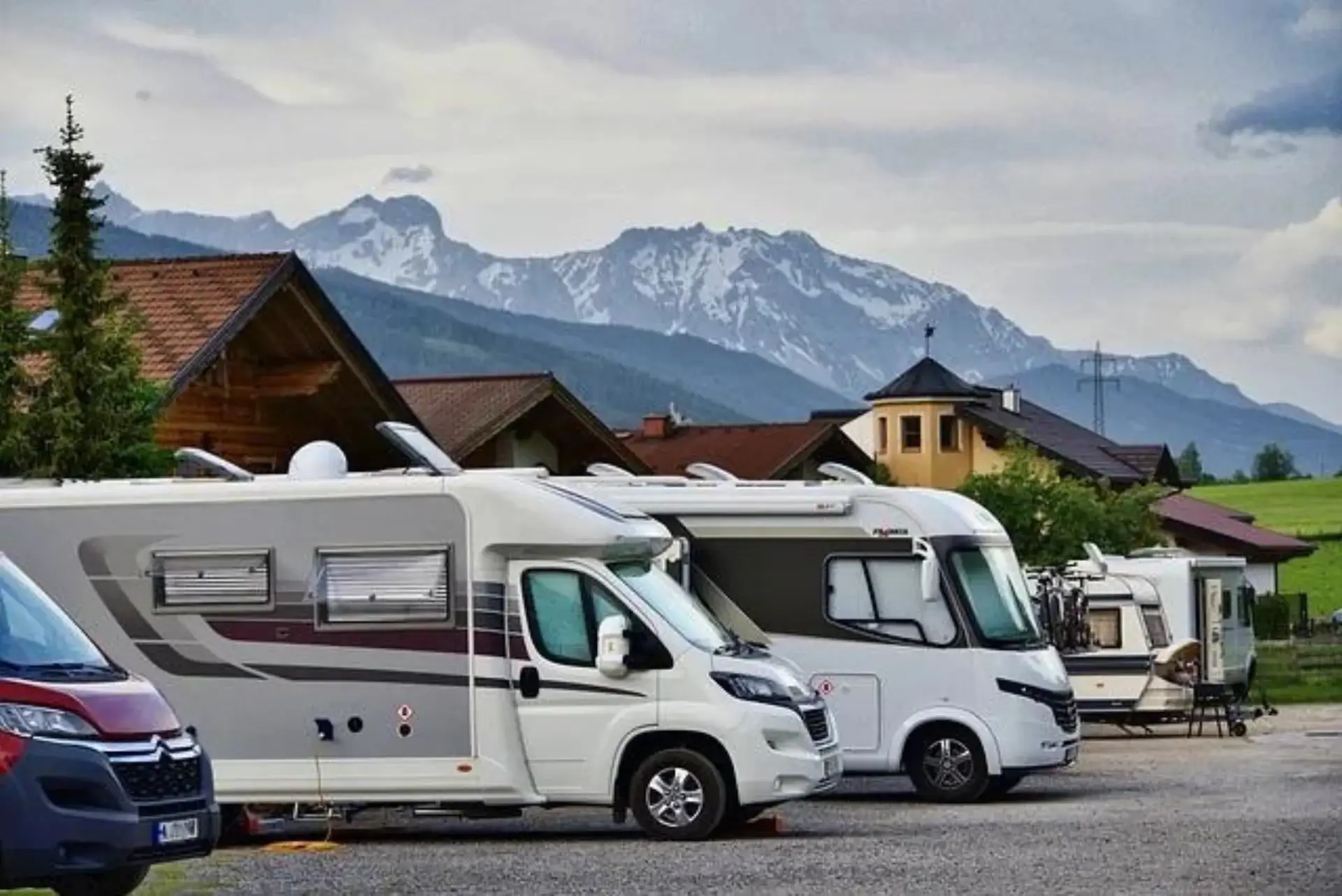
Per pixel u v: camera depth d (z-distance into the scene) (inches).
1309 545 4128.9
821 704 946.1
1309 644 3031.5
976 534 1121.4
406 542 928.3
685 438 3159.5
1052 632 1439.5
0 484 961.5
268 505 937.5
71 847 642.8
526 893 732.7
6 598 698.2
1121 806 1058.1
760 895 719.7
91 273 1225.4
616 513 944.9
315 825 1005.8
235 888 753.6
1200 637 1900.8
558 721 917.2
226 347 1550.2
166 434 1560.0
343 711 928.3
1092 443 3951.8
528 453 2130.9
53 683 658.8
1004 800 1111.6
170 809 668.7
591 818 1075.9
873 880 755.4
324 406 1716.3
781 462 2974.9
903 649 1107.9
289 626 933.2
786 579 1119.6
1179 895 709.9
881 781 1277.1
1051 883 740.0
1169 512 3902.6
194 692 937.5
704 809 907.4
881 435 3846.0
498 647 919.7
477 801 919.0
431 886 755.4
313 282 1637.6
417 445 950.4
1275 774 1273.4
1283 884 737.0
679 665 909.2
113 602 944.3
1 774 639.1
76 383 1217.4
